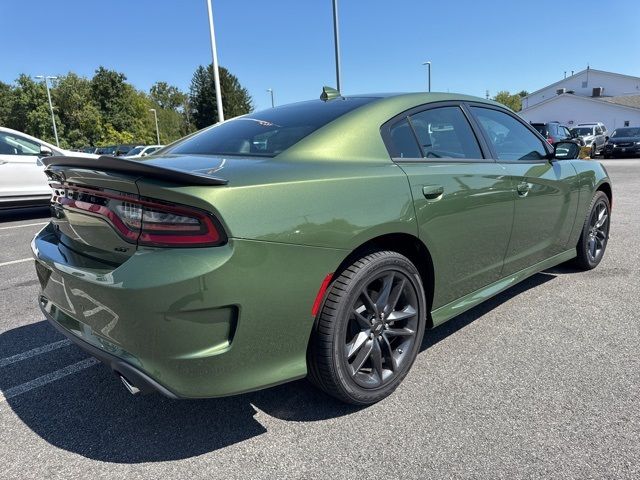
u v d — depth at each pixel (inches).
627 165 710.5
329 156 89.8
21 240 265.0
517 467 75.3
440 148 107.9
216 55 601.0
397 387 99.3
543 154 142.1
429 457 78.3
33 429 89.3
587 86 2281.0
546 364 107.3
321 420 89.5
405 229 91.1
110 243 76.0
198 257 68.3
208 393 73.5
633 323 127.9
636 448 78.7
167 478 75.7
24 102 2406.5
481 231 110.7
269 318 75.2
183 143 115.7
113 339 74.9
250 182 74.3
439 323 106.1
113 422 91.0
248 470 76.9
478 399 94.3
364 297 88.7
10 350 122.6
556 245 146.6
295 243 75.6
